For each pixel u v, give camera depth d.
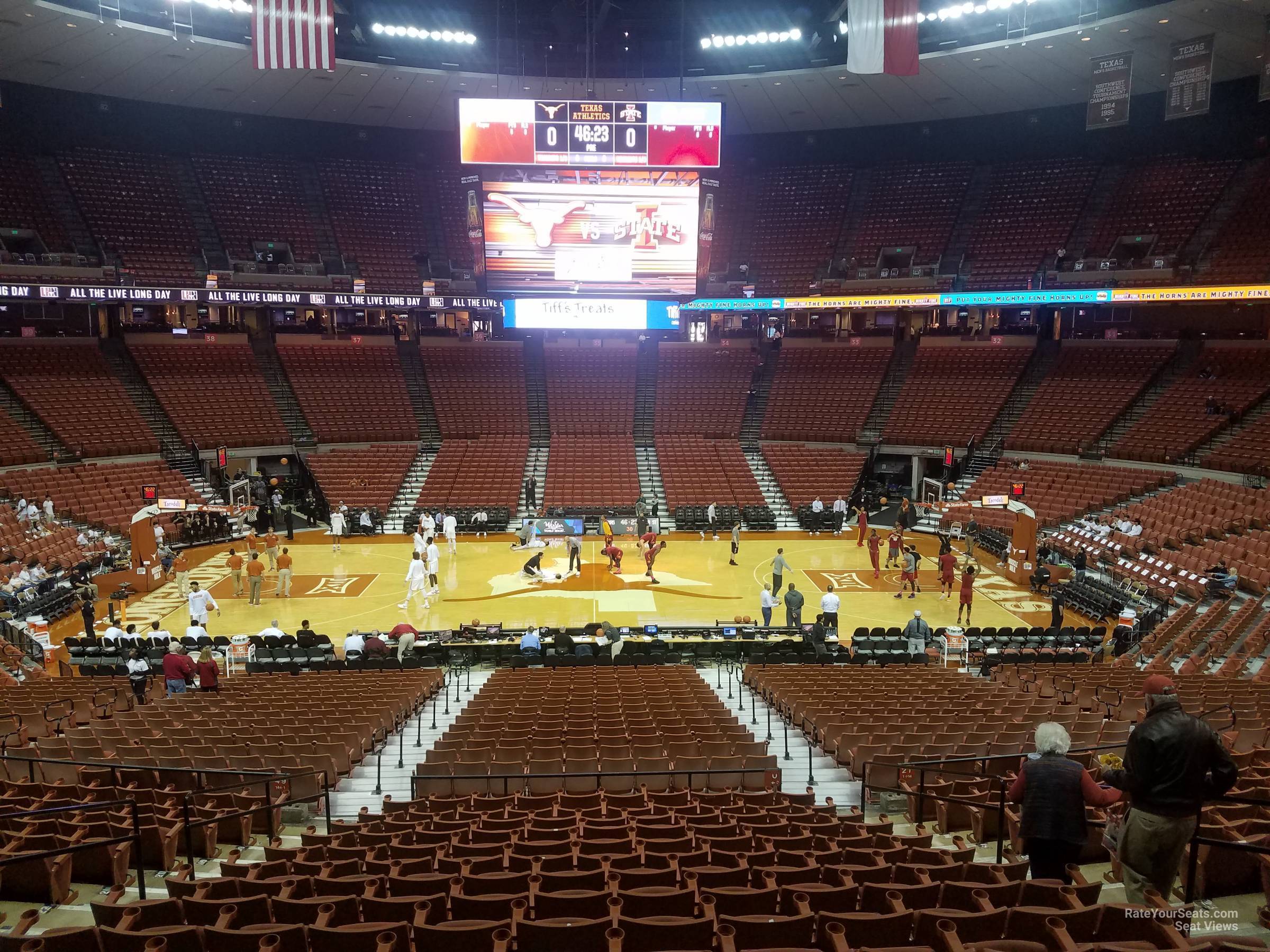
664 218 38.19
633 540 35.53
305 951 5.52
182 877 8.54
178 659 17.05
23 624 22.61
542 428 44.25
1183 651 19.20
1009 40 32.84
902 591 27.95
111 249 41.91
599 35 40.94
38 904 7.69
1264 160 41.09
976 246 46.03
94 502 32.81
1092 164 46.16
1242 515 27.17
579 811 9.95
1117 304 41.44
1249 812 8.10
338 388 44.03
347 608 25.94
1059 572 28.88
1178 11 29.56
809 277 48.06
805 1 37.72
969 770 11.22
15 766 11.73
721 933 5.53
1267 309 38.16
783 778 13.20
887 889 6.07
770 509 38.50
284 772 10.24
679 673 18.66
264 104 43.56
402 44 37.38
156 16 32.25
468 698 18.17
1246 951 4.61
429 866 7.34
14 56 35.78
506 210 38.00
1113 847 7.45
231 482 37.59
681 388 46.47
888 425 42.78
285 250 46.41
